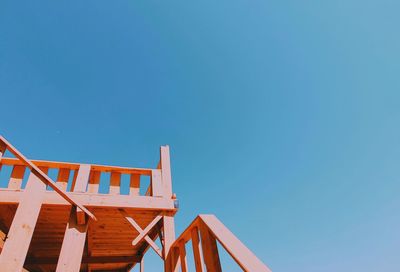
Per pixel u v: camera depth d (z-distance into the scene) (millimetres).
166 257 4062
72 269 3426
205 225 2723
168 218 4504
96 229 5121
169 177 4980
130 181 4863
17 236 3188
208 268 2533
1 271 2922
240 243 2148
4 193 3707
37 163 4352
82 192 4219
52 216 4418
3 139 3418
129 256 6902
